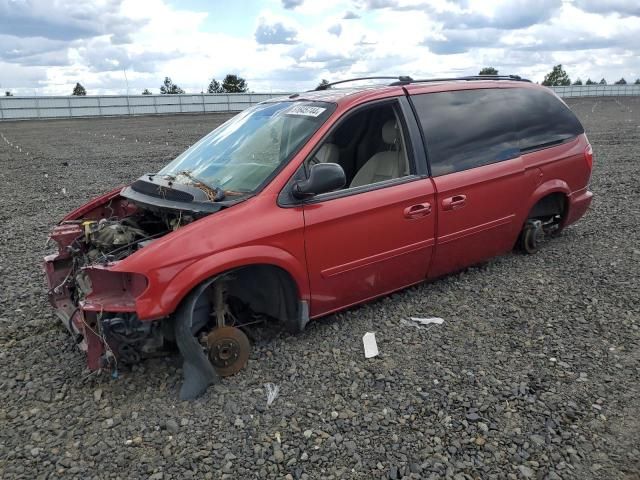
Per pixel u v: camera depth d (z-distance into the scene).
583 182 5.84
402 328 4.19
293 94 4.94
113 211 4.52
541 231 5.68
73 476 2.71
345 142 4.47
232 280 3.66
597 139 17.89
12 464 2.80
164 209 3.64
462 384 3.40
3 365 3.83
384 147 4.55
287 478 2.65
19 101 46.34
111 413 3.22
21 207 9.76
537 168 5.25
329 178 3.60
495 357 3.72
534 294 4.75
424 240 4.39
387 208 4.10
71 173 13.91
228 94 53.84
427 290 4.90
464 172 4.60
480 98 5.02
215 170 4.06
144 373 3.63
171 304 3.23
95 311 3.22
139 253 3.23
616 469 2.64
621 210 7.72
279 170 3.74
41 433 3.05
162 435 3.01
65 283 4.00
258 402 3.28
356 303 4.24
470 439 2.89
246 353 3.62
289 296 3.81
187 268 3.26
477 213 4.73
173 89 71.94
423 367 3.62
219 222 3.43
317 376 3.55
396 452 2.81
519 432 2.92
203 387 3.37
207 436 2.98
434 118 4.57
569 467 2.66
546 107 5.57
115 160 16.52
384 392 3.35
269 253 3.54
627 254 5.72
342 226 3.88
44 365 3.81
